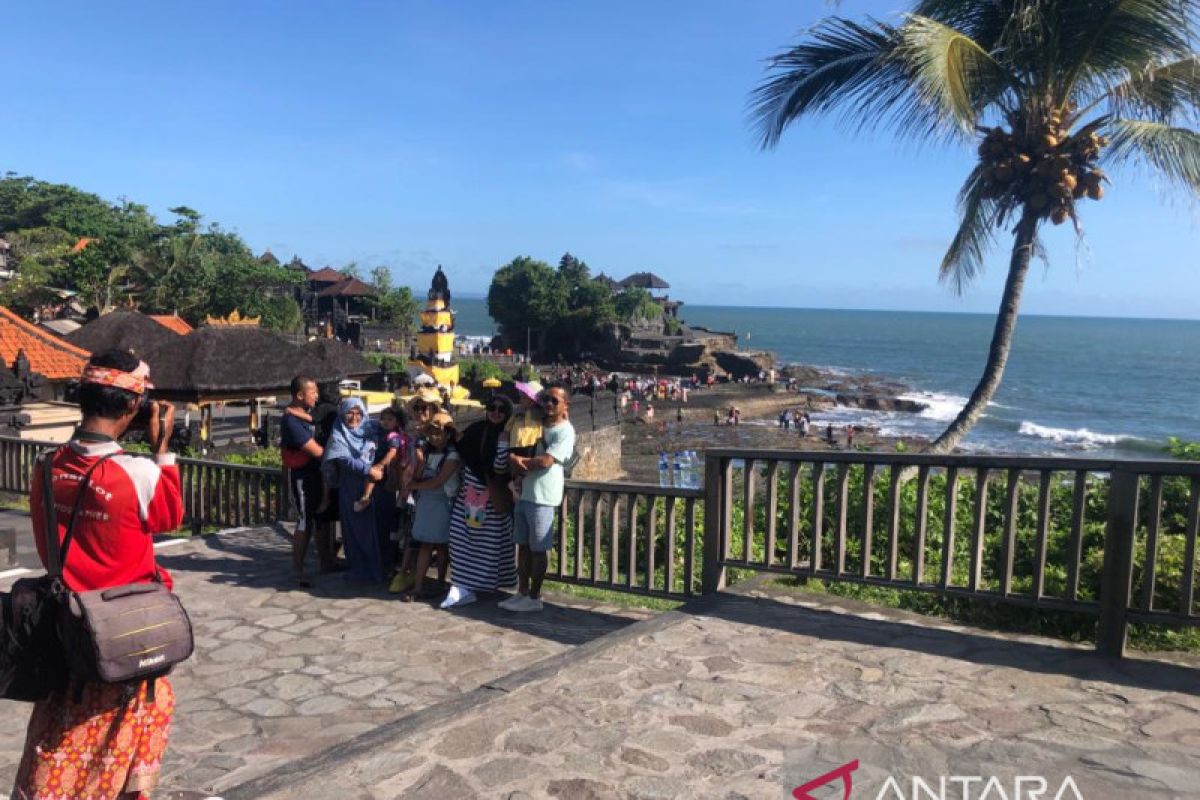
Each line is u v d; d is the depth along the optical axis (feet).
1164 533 21.84
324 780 10.83
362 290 261.65
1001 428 208.54
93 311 122.52
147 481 8.90
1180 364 464.65
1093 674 14.19
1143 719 12.40
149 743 8.91
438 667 17.37
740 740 11.90
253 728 14.44
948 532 16.57
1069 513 24.08
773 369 308.81
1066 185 35.40
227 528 32.22
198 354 64.90
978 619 18.28
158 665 8.45
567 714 12.79
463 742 11.89
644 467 135.44
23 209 271.69
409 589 22.47
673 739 11.94
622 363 295.28
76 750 8.53
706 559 19.56
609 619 20.56
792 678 14.12
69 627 8.13
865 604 18.42
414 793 10.50
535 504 20.29
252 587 23.00
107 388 8.87
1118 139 35.73
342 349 89.40
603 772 11.02
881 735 11.97
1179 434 210.59
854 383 317.22
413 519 22.61
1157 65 36.32
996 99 37.70
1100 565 18.88
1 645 8.09
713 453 19.25
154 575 9.32
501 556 21.81
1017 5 34.55
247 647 18.47
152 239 215.92
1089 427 223.10
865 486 17.44
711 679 14.11
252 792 10.50
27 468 40.11
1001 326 38.91
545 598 22.39
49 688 8.36
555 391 20.27
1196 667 14.51
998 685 13.74
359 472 22.67
